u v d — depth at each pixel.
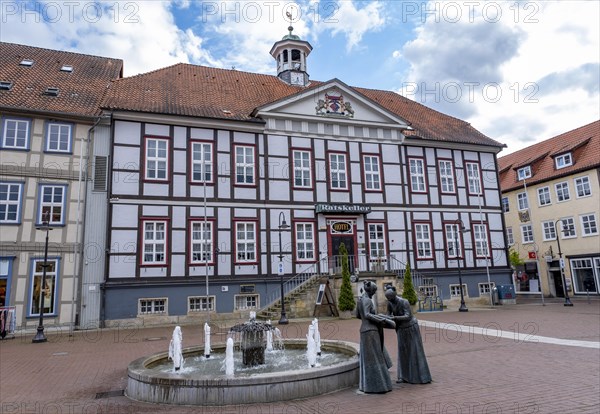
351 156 26.02
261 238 23.16
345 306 20.92
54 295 19.62
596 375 8.46
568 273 35.34
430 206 27.47
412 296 22.59
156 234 21.33
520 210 40.34
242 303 22.33
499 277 28.61
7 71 23.02
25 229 19.69
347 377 8.24
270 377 7.45
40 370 10.91
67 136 21.02
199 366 9.83
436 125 31.00
